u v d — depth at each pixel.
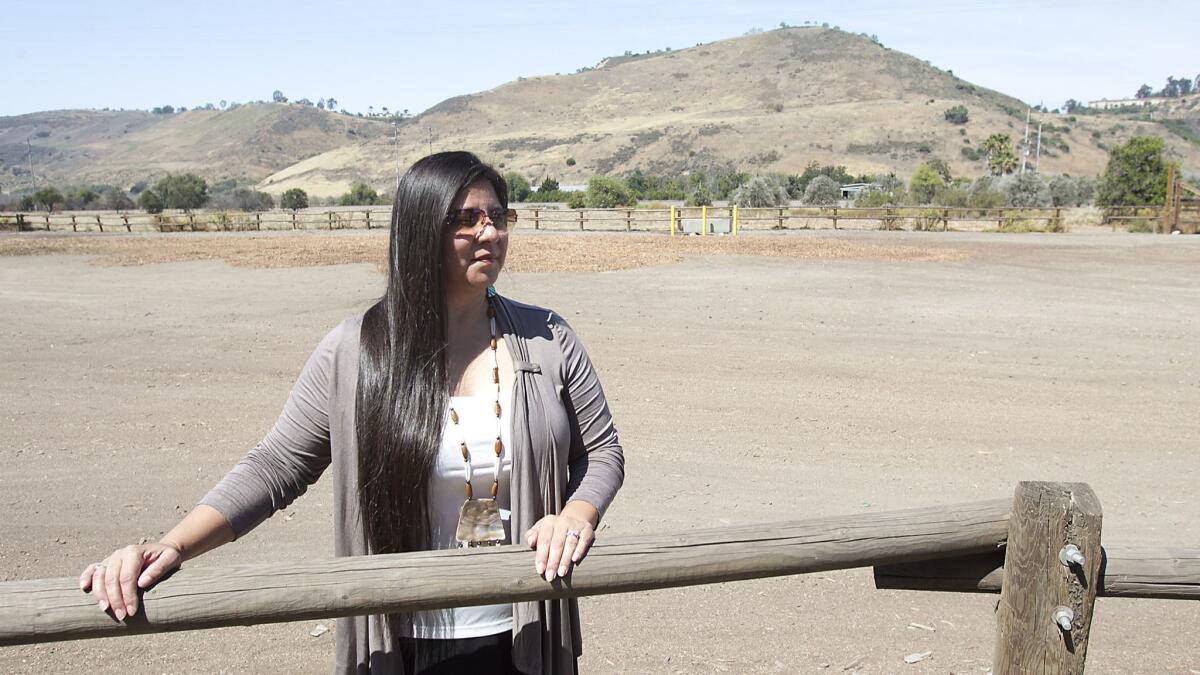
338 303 14.72
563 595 1.76
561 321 2.04
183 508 5.50
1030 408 8.03
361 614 1.71
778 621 4.00
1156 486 6.01
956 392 8.59
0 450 6.75
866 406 8.09
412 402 1.80
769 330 11.88
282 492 1.89
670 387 8.77
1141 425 7.50
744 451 6.76
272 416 7.75
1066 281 17.00
